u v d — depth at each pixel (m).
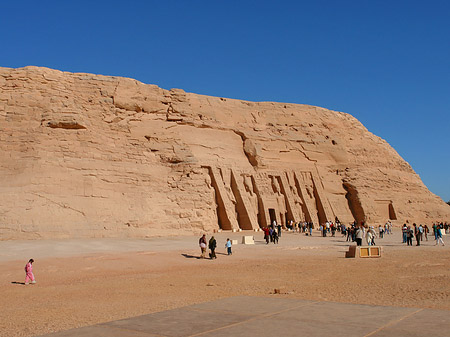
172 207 39.22
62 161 35.16
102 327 7.26
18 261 22.02
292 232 47.28
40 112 37.56
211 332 6.75
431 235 47.75
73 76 42.28
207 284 15.35
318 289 13.75
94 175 36.19
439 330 6.57
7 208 30.98
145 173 39.75
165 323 7.43
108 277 18.23
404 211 59.44
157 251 26.39
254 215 47.62
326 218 53.22
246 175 49.75
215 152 48.31
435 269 18.33
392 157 67.06
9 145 34.69
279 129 56.22
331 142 59.88
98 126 40.34
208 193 42.59
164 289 14.62
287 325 7.06
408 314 7.75
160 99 47.03
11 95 37.62
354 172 58.69
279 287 14.28
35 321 9.96
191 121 48.34
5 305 12.59
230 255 25.77
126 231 34.66
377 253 24.19
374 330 6.61
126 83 45.12
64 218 32.78
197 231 39.31
